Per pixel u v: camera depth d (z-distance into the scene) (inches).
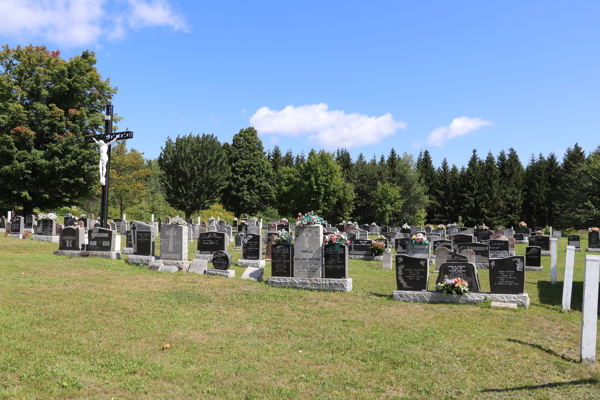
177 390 249.0
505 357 314.3
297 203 2472.9
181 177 2135.8
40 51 1397.6
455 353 319.9
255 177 2491.4
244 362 296.8
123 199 2172.7
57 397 232.5
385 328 382.6
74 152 1342.3
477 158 3196.4
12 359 277.6
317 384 263.7
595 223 1796.3
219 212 2516.0
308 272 557.9
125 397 237.6
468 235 1000.9
